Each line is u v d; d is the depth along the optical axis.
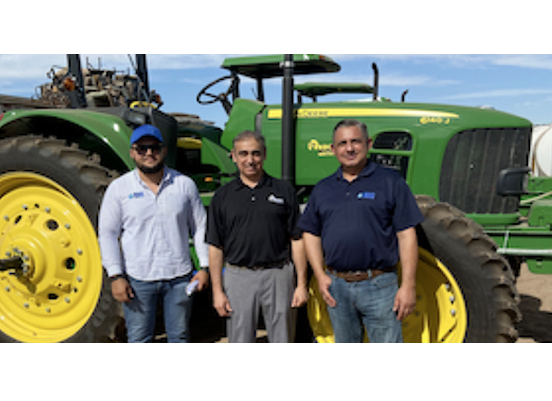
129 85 4.79
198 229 2.44
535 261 2.89
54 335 3.15
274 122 3.50
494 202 3.17
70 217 3.06
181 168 3.90
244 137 2.21
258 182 2.28
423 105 3.36
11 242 3.13
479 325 2.70
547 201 2.97
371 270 2.18
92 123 3.02
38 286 3.10
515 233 2.90
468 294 2.70
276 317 2.29
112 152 3.41
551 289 4.66
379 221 2.14
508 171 3.10
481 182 3.17
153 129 2.25
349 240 2.14
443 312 2.82
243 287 2.26
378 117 3.33
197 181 3.68
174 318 2.36
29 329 3.25
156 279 2.29
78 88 4.04
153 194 2.29
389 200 2.13
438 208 2.72
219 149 3.82
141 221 2.28
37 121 3.32
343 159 2.17
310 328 3.01
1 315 3.29
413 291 2.14
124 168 3.39
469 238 2.65
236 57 3.72
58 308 3.16
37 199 3.16
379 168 2.21
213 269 2.31
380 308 2.17
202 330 3.73
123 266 2.37
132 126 3.10
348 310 2.25
